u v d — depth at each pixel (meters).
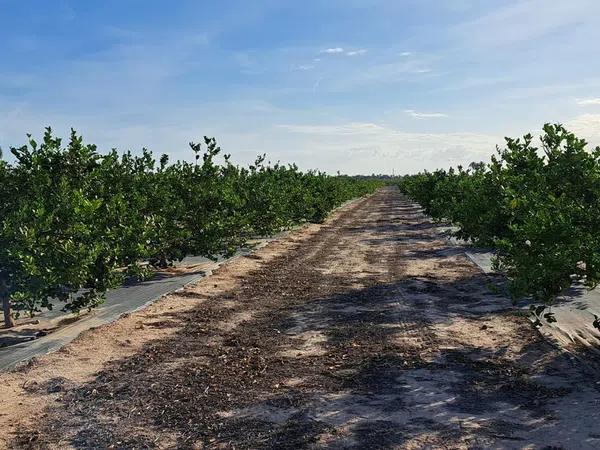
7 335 8.98
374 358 7.42
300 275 14.45
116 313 10.27
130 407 5.91
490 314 9.70
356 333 8.69
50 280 8.63
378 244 21.28
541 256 7.07
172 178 15.87
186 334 8.80
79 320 9.88
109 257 10.09
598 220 7.32
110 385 6.57
